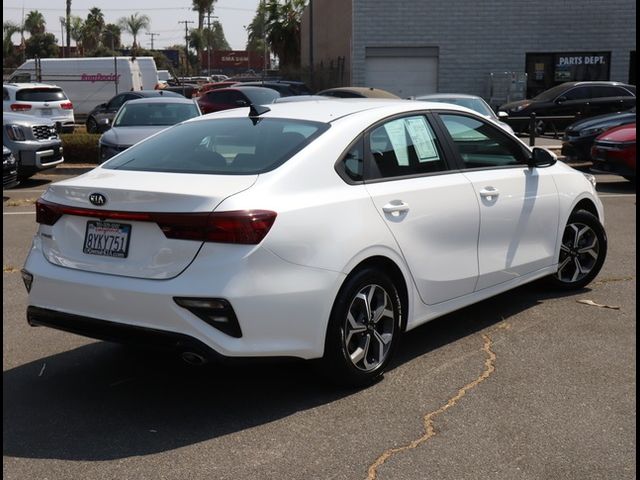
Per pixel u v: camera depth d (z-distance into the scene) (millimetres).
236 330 3795
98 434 3883
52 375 4727
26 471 3492
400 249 4551
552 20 27953
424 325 5617
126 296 3887
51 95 22078
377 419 4012
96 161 17797
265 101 20906
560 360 4836
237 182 4035
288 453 3645
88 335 4117
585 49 28062
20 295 6609
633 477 3389
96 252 4090
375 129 4719
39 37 83438
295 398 4309
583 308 5969
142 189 3949
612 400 4211
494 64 28203
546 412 4062
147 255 3922
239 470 3484
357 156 4531
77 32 81750
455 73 28281
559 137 21625
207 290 3740
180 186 3998
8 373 4762
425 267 4766
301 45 45719
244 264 3781
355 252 4227
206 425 3975
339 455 3617
